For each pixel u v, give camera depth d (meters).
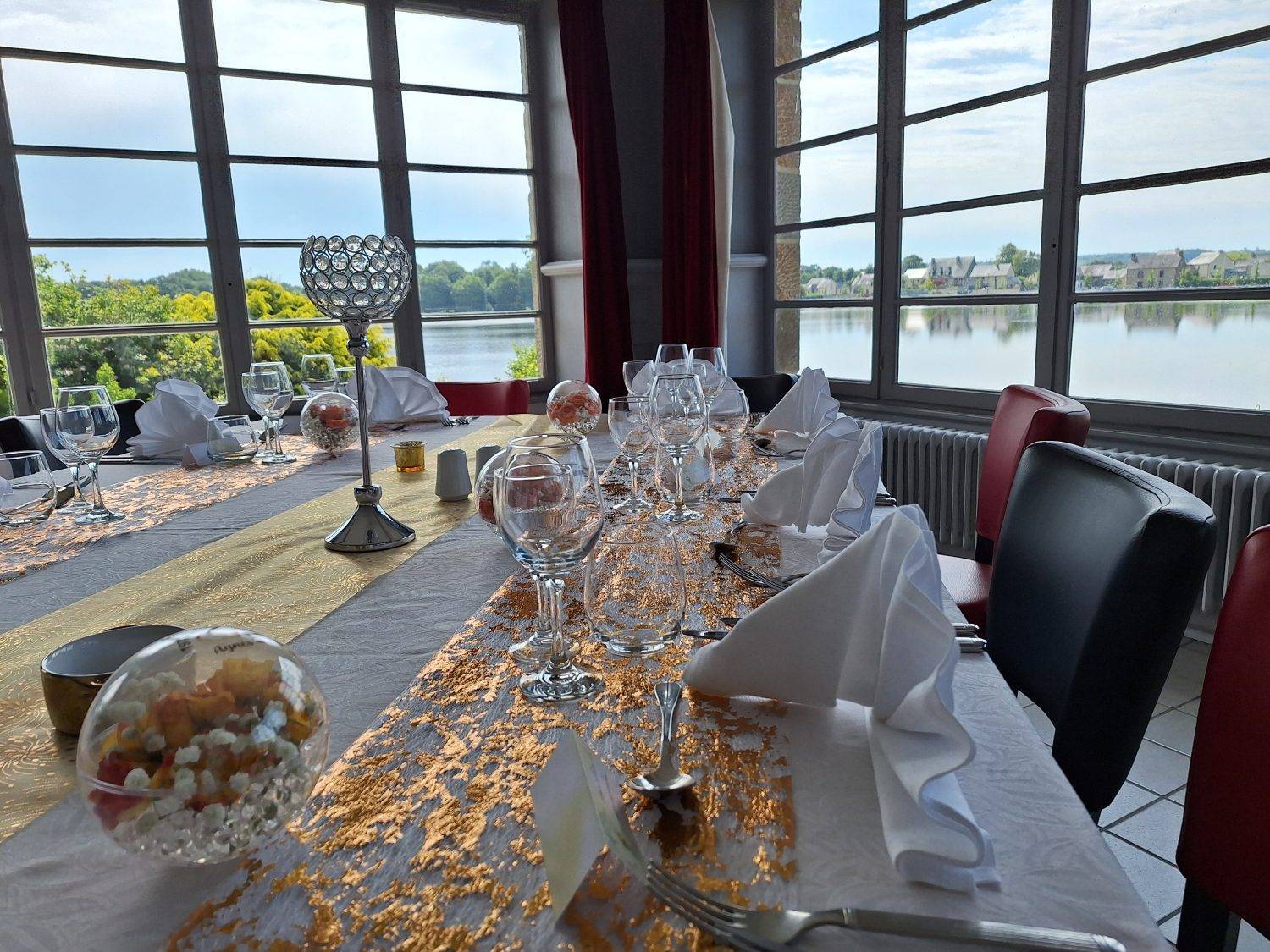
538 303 4.11
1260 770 0.69
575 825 0.49
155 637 0.72
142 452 2.00
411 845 0.52
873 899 0.47
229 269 3.44
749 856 0.50
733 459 1.77
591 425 2.09
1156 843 1.65
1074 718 0.86
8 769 0.64
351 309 1.17
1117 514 0.94
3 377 3.18
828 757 0.61
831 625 0.66
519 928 0.45
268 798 0.46
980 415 3.09
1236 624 0.74
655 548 0.82
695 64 3.43
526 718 0.68
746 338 3.92
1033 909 0.46
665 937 0.44
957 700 0.70
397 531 1.23
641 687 0.72
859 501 1.06
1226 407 2.44
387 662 0.81
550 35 3.81
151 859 0.46
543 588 0.97
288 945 0.44
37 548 1.27
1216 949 0.74
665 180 3.62
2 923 0.46
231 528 1.36
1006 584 1.17
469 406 3.03
